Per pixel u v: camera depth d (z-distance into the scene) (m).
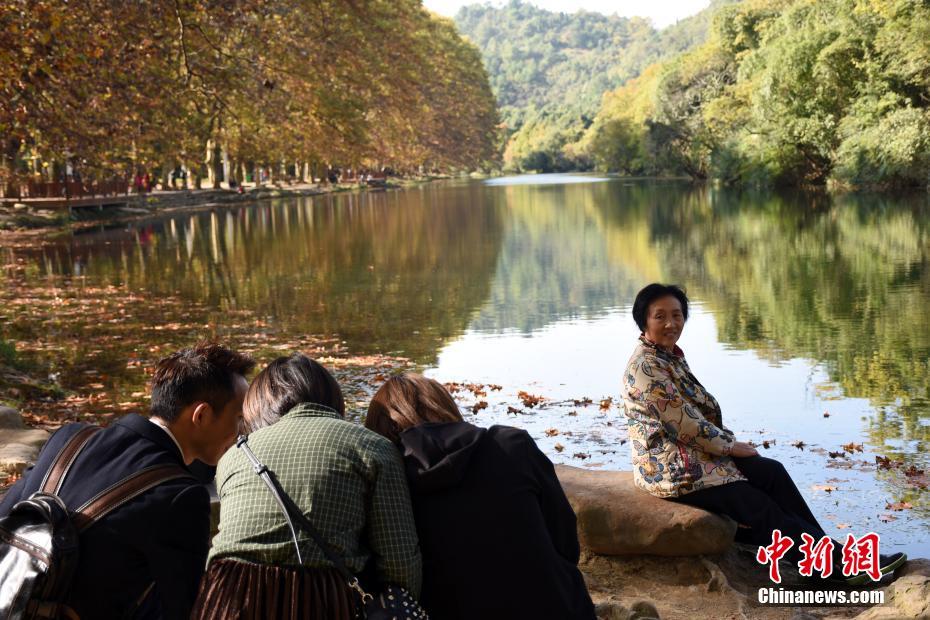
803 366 9.92
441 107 84.81
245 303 15.78
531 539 2.72
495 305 15.12
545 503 2.86
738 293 15.48
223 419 2.79
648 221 33.22
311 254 23.92
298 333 12.80
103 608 2.45
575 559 2.96
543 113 199.62
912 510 5.61
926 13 33.56
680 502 4.47
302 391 2.79
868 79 40.41
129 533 2.46
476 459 2.79
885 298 14.18
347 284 17.98
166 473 2.56
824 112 42.72
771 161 47.69
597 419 8.16
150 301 16.16
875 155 38.16
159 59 17.02
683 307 4.62
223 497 2.61
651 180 79.50
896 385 8.93
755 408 8.29
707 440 4.44
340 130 26.64
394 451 2.69
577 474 4.96
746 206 38.22
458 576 2.69
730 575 4.43
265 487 2.53
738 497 4.35
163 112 18.45
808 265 18.72
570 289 16.78
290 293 16.91
